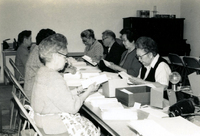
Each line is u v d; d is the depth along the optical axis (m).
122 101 2.06
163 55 7.30
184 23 7.84
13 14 6.48
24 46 4.36
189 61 5.32
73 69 3.01
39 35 2.82
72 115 1.77
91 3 7.08
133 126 1.31
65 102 1.69
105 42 4.33
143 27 7.11
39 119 1.76
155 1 7.70
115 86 2.24
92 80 2.15
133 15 7.50
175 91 1.97
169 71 2.50
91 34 4.73
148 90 2.19
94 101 2.01
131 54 3.47
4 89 5.94
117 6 7.32
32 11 6.61
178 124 1.32
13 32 6.52
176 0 7.92
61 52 1.78
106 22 7.27
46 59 1.77
